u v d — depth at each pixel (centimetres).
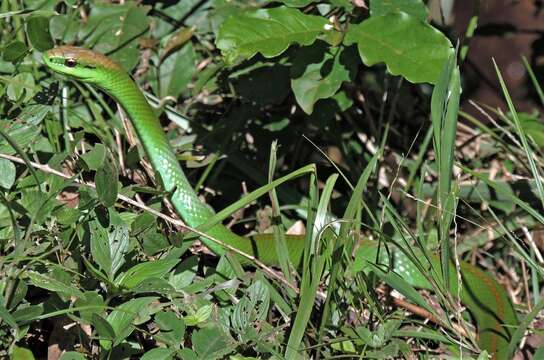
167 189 549
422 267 488
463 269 574
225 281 488
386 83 651
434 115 464
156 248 477
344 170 670
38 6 632
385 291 549
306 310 443
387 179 680
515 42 1048
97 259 445
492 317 546
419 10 551
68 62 536
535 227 642
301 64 560
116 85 545
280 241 500
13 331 431
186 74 655
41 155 559
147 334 446
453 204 489
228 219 629
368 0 564
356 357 464
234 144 636
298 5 559
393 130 695
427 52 516
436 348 523
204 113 663
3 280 432
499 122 722
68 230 461
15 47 551
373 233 630
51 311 449
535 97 776
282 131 646
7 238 473
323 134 666
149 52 659
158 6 667
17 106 551
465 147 706
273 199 496
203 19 666
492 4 1020
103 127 611
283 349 455
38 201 460
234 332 449
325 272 516
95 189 464
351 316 515
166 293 444
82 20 654
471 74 891
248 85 607
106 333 416
